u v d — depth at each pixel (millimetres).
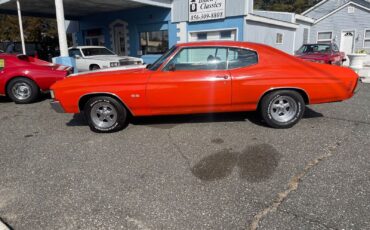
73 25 19922
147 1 13352
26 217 2695
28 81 7520
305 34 23312
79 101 4875
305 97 4914
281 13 20469
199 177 3344
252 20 13531
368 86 9625
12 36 32844
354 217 2529
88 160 3895
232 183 3184
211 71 4734
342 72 4863
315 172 3348
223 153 3992
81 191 3107
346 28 22766
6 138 4887
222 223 2521
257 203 2793
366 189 2957
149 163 3750
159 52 15891
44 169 3656
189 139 4566
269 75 4703
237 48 4789
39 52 18141
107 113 4941
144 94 4734
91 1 13703
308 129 4875
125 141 4570
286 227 2436
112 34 17656
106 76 4898
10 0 13469
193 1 13852
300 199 2822
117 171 3551
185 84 4688
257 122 5312
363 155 3766
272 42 16594
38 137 4895
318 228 2408
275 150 4023
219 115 5812
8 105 7570
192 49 4785
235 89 4715
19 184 3295
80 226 2547
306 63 4895
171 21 14852
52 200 2955
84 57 12195
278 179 3229
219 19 13430
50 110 6867
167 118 5707
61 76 7762
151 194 3012
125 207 2799
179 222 2555
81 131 5148
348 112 5961
